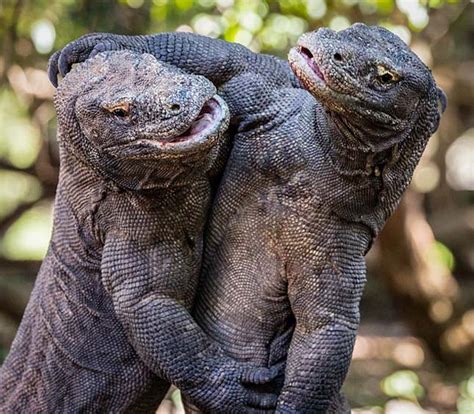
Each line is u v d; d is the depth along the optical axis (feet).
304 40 23.54
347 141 24.57
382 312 94.07
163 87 23.31
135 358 27.68
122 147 23.86
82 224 27.02
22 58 65.16
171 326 25.89
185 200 25.81
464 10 72.84
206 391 25.94
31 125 76.89
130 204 25.72
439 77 76.89
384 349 82.38
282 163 25.63
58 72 26.09
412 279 74.43
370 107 23.73
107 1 60.90
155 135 23.25
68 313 27.68
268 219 25.98
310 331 26.04
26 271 86.17
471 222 93.61
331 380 25.72
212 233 26.99
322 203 25.43
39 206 99.71
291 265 25.99
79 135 24.71
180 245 26.25
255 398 26.02
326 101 23.61
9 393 28.96
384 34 24.59
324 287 25.81
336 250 25.71
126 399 27.89
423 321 76.95
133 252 25.96
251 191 26.17
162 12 56.08
